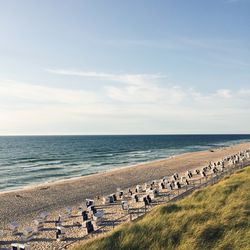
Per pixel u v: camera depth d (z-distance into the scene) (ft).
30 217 99.91
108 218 85.92
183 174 169.89
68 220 89.15
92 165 255.09
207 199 66.69
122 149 453.58
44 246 69.62
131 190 132.57
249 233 45.50
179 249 43.52
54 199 124.57
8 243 73.97
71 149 460.14
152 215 59.00
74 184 156.56
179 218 53.01
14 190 151.23
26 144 617.62
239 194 65.67
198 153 327.67
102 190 140.77
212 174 140.97
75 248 49.26
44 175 201.87
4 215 102.83
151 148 473.67
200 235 46.03
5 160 300.81
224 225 48.80
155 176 176.45
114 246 46.85
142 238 47.39
